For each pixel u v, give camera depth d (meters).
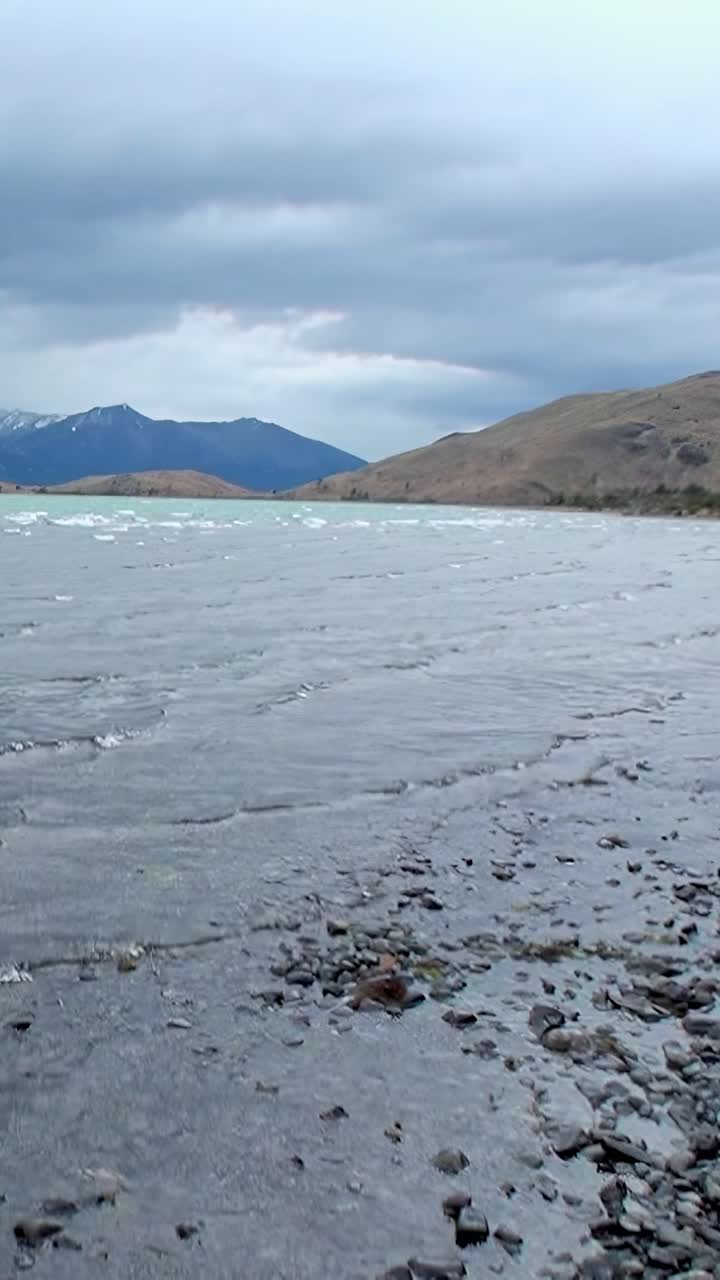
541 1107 4.72
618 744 12.66
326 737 12.43
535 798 10.31
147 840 8.48
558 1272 3.63
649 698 15.66
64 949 6.32
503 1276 3.60
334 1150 4.34
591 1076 5.02
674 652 20.39
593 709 14.73
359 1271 3.61
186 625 21.86
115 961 6.20
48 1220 3.81
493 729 13.27
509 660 18.86
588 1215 3.95
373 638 20.97
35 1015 5.48
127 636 19.95
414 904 7.36
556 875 8.12
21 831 8.53
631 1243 3.79
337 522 104.75
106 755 11.12
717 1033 5.54
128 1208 3.91
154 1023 5.45
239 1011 5.62
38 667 16.11
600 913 7.33
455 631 22.56
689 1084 4.97
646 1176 4.21
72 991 5.79
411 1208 3.96
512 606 28.20
